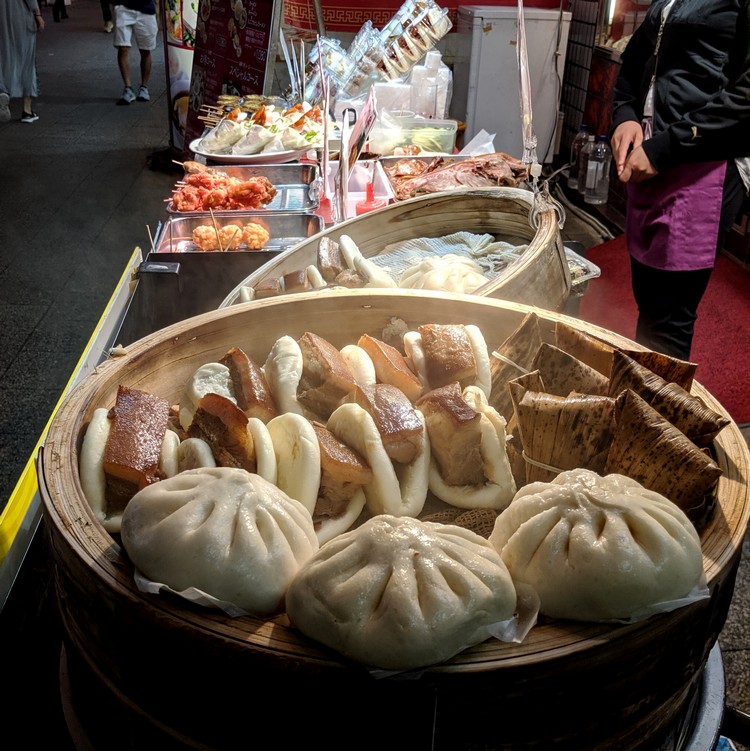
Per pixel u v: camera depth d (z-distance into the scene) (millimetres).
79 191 6250
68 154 7152
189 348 1652
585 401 1255
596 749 991
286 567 993
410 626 855
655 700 1012
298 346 1546
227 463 1249
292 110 4105
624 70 3162
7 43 7684
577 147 5914
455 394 1363
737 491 1158
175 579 955
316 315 1771
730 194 2850
